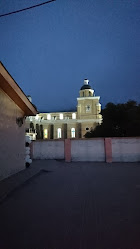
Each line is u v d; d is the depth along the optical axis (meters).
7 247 2.56
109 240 2.70
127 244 2.58
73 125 46.12
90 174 8.58
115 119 22.38
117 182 6.75
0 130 6.78
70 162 14.02
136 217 3.53
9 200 4.75
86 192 5.43
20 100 8.20
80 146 14.55
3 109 7.14
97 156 14.24
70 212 3.84
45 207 4.18
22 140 9.30
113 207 4.11
